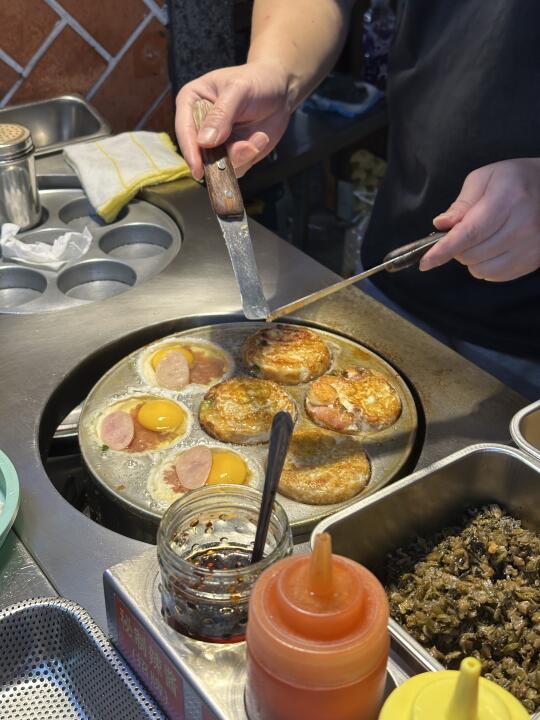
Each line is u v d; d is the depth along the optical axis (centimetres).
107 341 127
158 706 78
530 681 79
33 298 151
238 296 137
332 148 216
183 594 73
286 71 133
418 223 147
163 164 168
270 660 62
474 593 85
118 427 111
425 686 62
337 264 249
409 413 114
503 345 145
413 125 143
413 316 153
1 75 179
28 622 86
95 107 193
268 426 110
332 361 123
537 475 92
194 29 193
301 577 64
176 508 78
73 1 178
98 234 160
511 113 127
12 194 154
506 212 106
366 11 230
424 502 92
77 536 95
